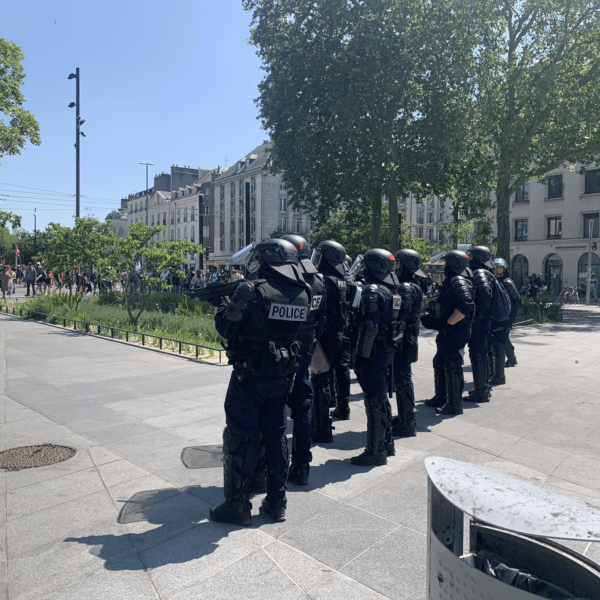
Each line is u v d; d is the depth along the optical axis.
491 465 4.15
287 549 2.86
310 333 3.63
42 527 3.09
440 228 26.75
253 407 3.12
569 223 36.00
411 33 19.28
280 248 3.25
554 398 6.43
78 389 6.59
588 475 3.95
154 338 10.74
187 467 4.02
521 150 20.06
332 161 21.30
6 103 18.89
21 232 57.94
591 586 1.33
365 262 4.26
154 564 2.70
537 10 18.72
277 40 21.66
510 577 1.44
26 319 15.48
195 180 82.62
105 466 4.04
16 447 4.46
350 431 5.10
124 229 91.06
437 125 19.39
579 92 19.11
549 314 17.23
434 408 5.97
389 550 2.86
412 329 4.79
